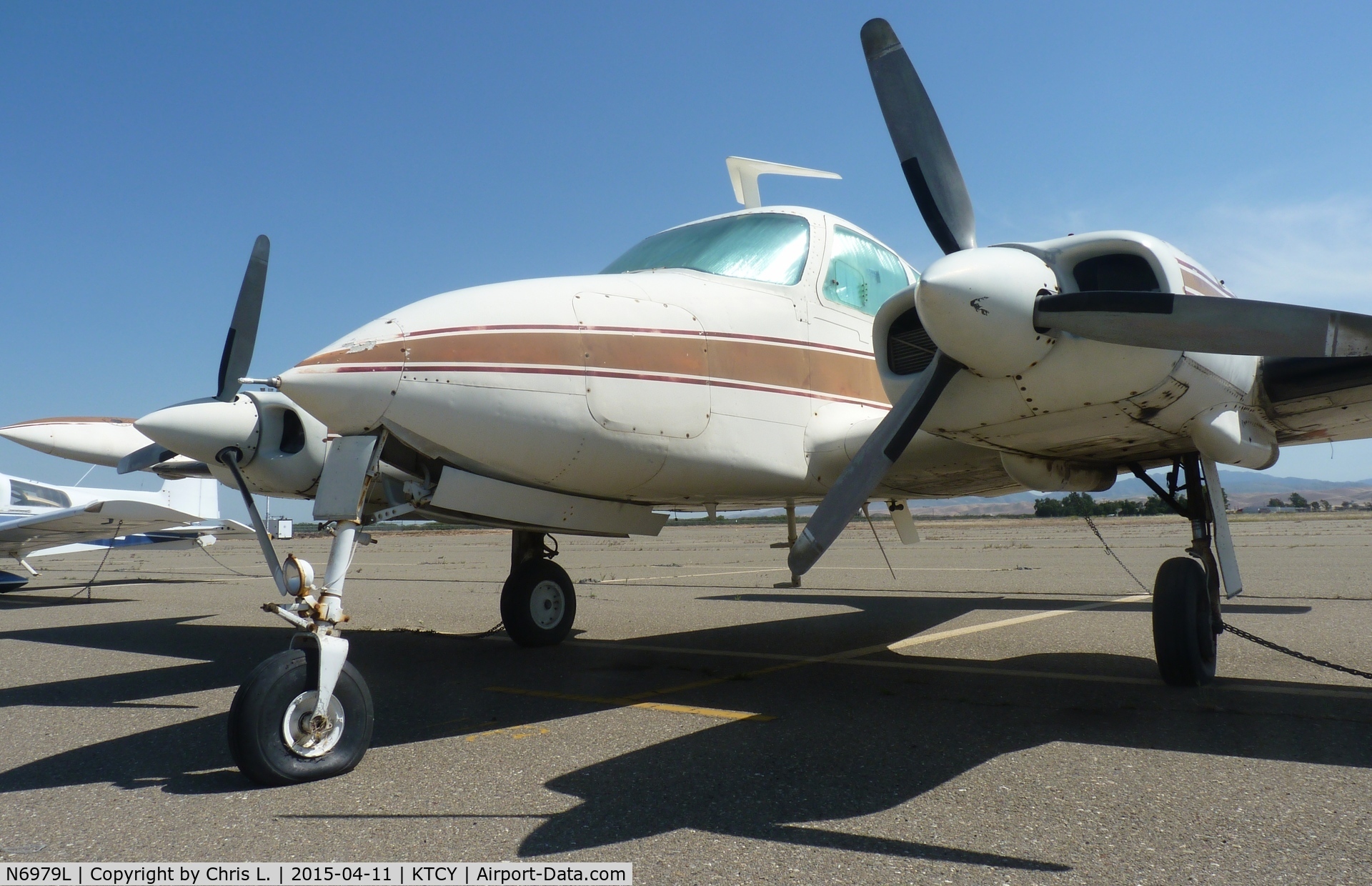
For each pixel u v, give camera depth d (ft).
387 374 12.41
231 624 31.07
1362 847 7.70
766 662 19.26
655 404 14.70
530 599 22.13
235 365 13.99
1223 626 16.20
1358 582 35.73
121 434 25.36
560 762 11.14
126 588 51.01
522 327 13.65
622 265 18.69
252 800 9.86
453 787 10.19
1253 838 7.98
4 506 56.80
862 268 19.33
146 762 11.62
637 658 20.29
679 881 7.34
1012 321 11.05
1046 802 9.14
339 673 10.90
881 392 18.69
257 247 14.11
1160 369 11.37
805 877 7.34
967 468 16.21
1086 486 15.60
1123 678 16.30
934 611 29.17
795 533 22.27
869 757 11.04
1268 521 149.28
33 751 12.43
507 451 13.60
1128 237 11.21
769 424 16.30
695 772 10.54
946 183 13.73
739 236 17.94
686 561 66.18
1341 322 9.52
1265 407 13.80
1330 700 14.07
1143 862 7.48
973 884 7.13
